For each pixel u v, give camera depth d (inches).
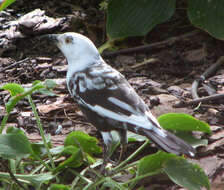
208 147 310.5
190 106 364.5
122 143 293.4
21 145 283.1
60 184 270.5
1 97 386.3
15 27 484.1
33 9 520.7
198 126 298.4
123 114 273.1
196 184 262.2
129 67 427.8
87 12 511.8
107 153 289.1
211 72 406.3
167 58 438.0
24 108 372.8
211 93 379.9
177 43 455.2
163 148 255.9
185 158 301.4
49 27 474.3
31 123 353.7
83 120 357.4
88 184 270.8
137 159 312.3
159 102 368.2
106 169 297.1
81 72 297.3
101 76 286.5
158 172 270.2
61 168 283.3
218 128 330.0
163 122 298.0
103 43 468.4
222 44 449.4
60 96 385.7
